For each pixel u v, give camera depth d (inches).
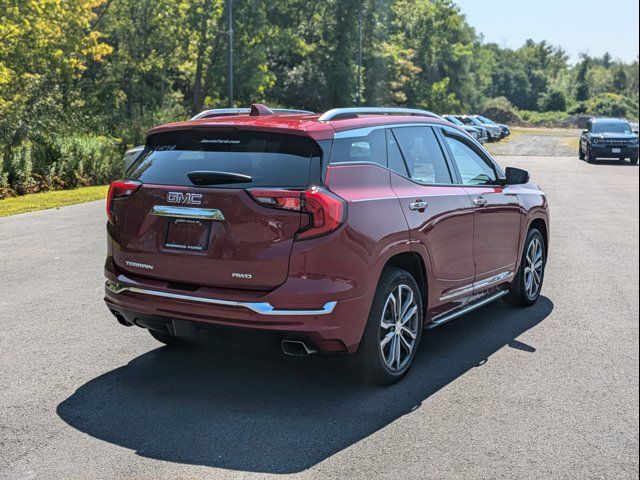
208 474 138.9
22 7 1179.9
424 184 208.4
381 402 178.9
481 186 241.3
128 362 208.7
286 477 138.0
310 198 165.3
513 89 6811.0
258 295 166.2
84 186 837.2
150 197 180.2
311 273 165.5
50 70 1295.5
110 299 190.4
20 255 381.1
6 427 161.0
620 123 1430.9
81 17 1294.3
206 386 188.9
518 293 279.0
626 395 186.1
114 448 150.6
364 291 174.2
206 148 181.5
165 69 1935.3
